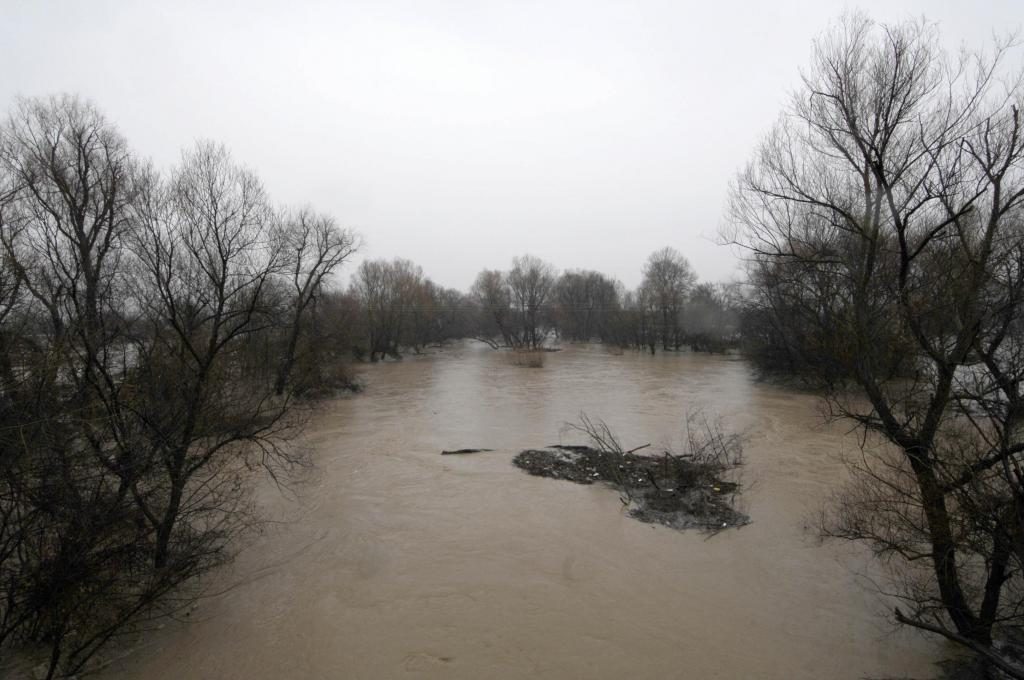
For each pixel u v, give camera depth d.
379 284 58.84
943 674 6.78
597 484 13.83
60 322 7.52
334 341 30.56
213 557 9.18
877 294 7.73
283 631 7.85
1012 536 5.59
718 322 61.22
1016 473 5.62
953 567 6.77
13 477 5.88
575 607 8.38
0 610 6.89
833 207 7.71
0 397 6.07
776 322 28.67
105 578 6.89
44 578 6.22
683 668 7.02
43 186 11.88
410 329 61.94
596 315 81.06
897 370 7.50
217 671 7.04
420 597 8.70
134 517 7.48
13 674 6.53
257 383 11.64
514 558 9.96
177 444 8.21
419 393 30.72
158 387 8.41
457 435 19.75
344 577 9.34
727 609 8.31
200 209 12.16
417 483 14.13
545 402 27.00
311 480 14.41
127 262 11.16
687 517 11.65
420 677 6.89
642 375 38.81
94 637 6.54
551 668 7.03
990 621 6.49
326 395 27.80
